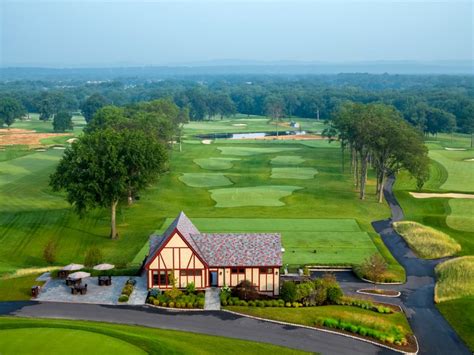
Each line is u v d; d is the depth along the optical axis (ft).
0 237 264.72
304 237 263.49
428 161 333.83
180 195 356.18
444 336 166.91
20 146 592.60
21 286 199.11
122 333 153.69
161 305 182.70
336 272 221.46
